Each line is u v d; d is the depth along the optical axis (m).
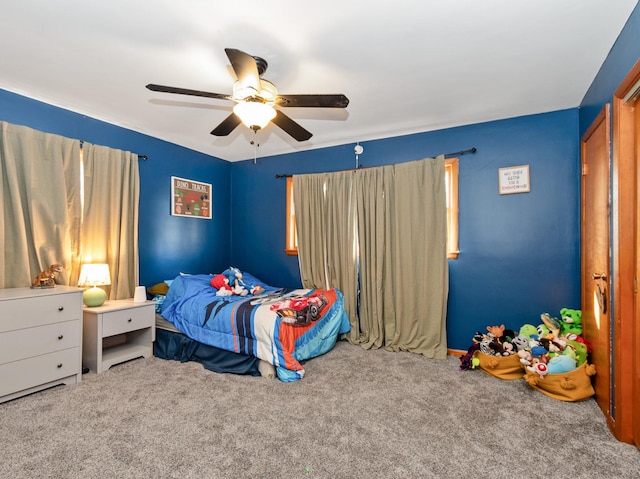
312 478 1.46
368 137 3.58
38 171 2.57
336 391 2.30
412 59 2.07
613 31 1.79
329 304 3.18
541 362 2.35
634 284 1.68
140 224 3.39
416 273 3.22
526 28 1.77
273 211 4.24
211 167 4.25
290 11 1.62
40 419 1.91
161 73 2.24
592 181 2.34
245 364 2.60
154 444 1.68
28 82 2.38
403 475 1.48
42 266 2.58
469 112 2.91
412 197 3.24
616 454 1.62
